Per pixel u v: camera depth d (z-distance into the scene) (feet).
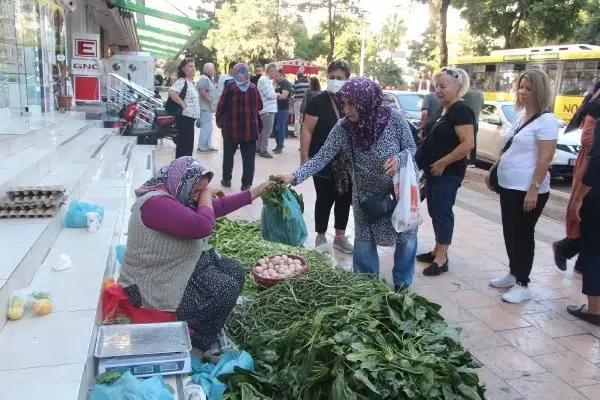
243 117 26.48
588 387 11.62
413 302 10.94
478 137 40.29
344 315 10.46
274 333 10.47
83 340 8.36
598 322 14.48
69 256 11.50
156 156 37.27
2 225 11.67
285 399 9.02
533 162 15.26
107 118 36.96
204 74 39.09
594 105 16.46
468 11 83.56
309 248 18.06
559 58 56.49
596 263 14.30
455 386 8.84
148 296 10.23
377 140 13.25
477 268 18.62
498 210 27.86
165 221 9.78
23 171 14.53
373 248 14.43
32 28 29.25
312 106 18.54
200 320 10.28
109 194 17.57
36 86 30.19
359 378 8.48
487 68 67.82
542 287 17.13
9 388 7.15
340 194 18.61
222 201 12.32
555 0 75.87
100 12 59.93
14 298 8.94
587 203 14.07
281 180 13.34
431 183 17.37
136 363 8.85
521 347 13.23
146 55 56.29
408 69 201.26
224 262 11.21
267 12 132.26
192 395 8.64
